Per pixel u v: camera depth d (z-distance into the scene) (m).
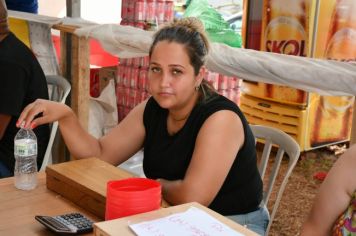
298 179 3.85
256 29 4.36
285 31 4.09
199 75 1.47
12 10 3.12
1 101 2.07
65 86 2.67
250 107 4.52
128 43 2.25
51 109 1.57
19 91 2.11
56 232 1.06
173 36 1.40
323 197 1.27
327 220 1.26
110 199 1.00
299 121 4.18
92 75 3.92
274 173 1.90
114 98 3.41
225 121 1.47
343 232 1.19
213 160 1.43
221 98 1.55
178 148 1.51
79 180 1.25
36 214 1.18
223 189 1.54
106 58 4.62
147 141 1.63
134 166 2.59
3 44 2.15
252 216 1.61
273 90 4.27
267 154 1.95
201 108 1.50
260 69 1.68
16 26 3.01
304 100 4.12
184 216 0.94
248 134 1.56
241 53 1.73
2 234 1.06
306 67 1.59
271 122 4.37
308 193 3.58
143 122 1.69
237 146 1.50
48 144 2.34
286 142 1.88
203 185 1.41
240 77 1.76
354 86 1.52
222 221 0.94
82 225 1.09
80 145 1.64
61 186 1.31
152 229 0.86
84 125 2.92
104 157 1.70
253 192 1.61
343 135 4.55
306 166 4.16
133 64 3.65
